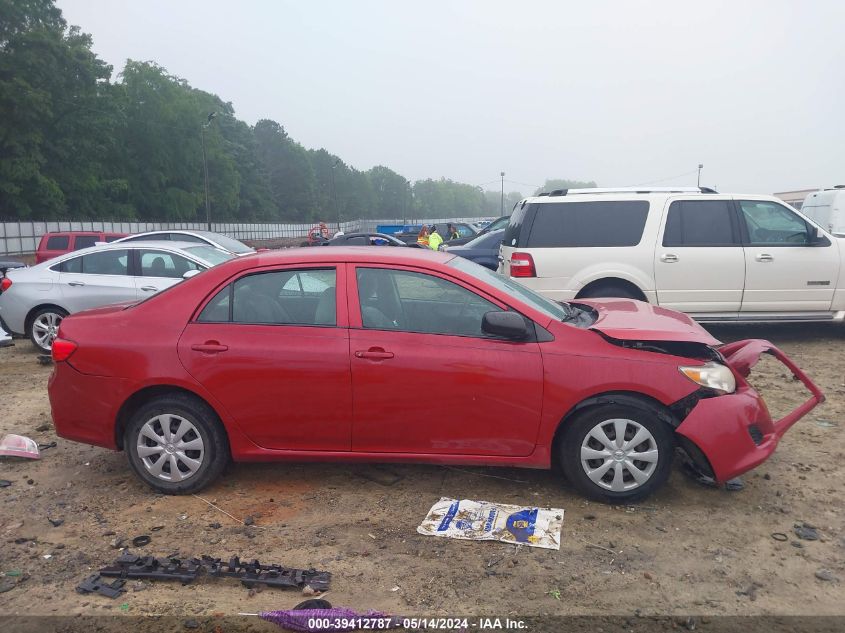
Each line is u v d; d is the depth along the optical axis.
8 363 8.66
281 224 98.94
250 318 4.36
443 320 4.27
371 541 3.80
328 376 4.18
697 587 3.31
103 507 4.30
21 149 48.69
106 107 57.19
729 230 8.47
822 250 8.43
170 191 74.38
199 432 4.34
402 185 170.12
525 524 3.92
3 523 4.09
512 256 8.77
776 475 4.63
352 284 4.33
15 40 48.53
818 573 3.40
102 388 4.34
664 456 4.10
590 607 3.15
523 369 4.09
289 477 4.72
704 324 10.45
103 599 3.28
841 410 5.99
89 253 9.44
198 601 3.25
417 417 4.18
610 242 8.51
